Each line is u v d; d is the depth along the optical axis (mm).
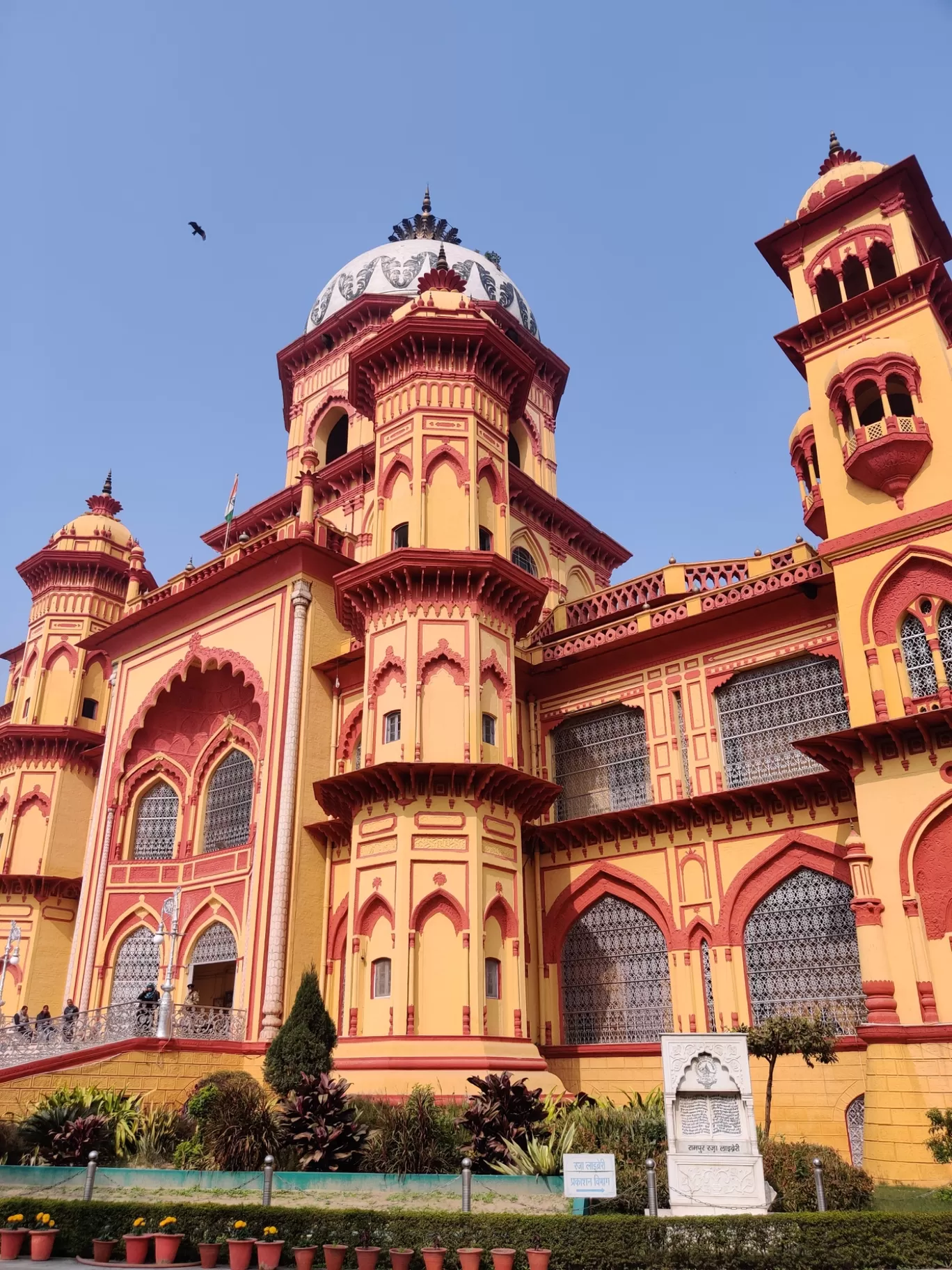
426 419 19141
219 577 21562
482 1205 9359
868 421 16688
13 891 27141
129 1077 15180
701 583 19219
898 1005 12789
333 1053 15438
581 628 20609
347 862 18250
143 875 21594
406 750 16578
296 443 28547
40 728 28500
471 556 17531
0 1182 10602
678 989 16562
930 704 13867
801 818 15984
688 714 18141
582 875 18469
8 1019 24844
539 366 29922
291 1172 10180
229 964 20312
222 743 21734
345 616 19578
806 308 17234
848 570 15148
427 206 31812
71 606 30688
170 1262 8930
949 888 12977
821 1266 8008
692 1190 8758
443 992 15211
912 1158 11680
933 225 17312
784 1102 14820
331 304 29516
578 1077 17172
